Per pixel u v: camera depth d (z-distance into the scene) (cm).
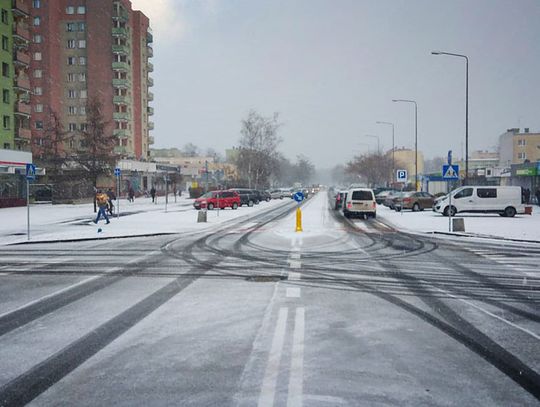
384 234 1989
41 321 720
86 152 4997
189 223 2533
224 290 925
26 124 5441
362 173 8944
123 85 7306
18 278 1059
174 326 688
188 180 10900
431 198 3734
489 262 1277
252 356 566
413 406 439
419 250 1510
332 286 962
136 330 670
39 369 532
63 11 7288
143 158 7812
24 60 5147
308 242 1709
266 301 834
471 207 2988
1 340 632
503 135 9600
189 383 490
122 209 3925
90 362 551
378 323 704
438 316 745
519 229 2119
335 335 645
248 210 3853
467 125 3250
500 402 450
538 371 526
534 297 877
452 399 455
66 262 1281
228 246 1602
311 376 506
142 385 487
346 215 2936
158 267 1194
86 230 2150
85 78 7294
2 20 4753
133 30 7944
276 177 9344
